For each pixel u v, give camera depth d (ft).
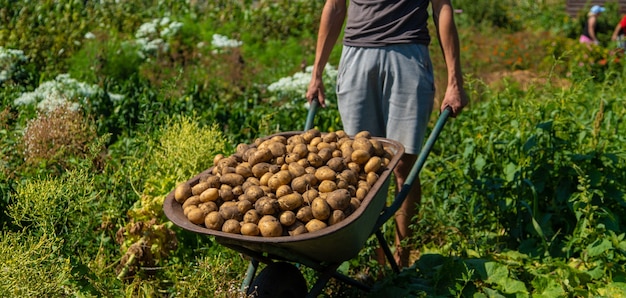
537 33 43.65
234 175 10.33
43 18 28.71
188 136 14.33
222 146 14.83
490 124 15.98
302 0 34.45
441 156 16.24
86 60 23.32
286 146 10.87
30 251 10.48
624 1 49.34
